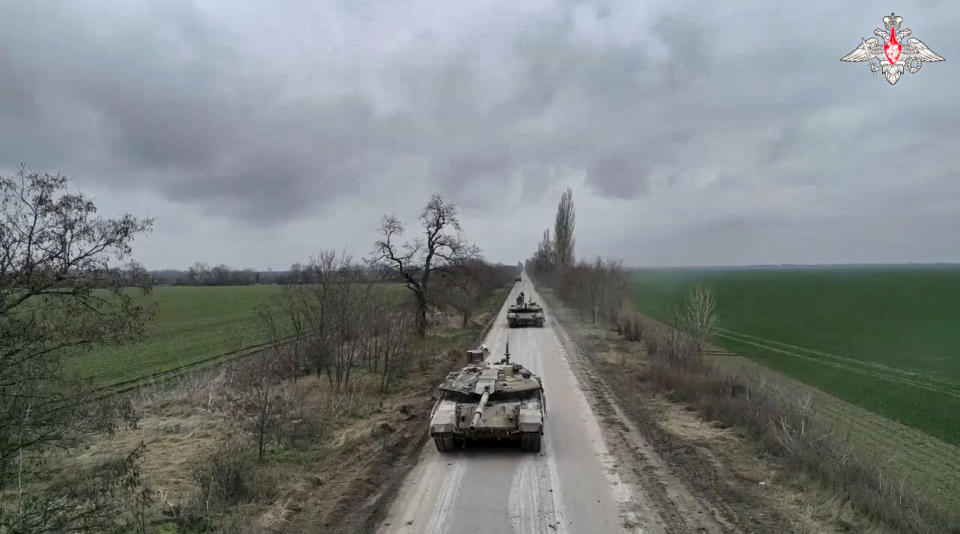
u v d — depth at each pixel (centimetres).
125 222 723
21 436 679
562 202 7075
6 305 631
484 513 893
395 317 2334
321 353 1922
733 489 973
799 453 1086
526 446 1190
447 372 2202
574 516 878
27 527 656
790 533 805
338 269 1984
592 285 4375
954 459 1341
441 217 2981
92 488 782
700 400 1605
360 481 1024
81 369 2523
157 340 3516
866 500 882
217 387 1842
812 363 2738
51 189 671
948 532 838
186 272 12794
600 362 2416
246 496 929
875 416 1748
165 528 809
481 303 5712
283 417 1311
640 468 1095
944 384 2261
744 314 5134
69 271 677
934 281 10662
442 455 1199
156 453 1162
